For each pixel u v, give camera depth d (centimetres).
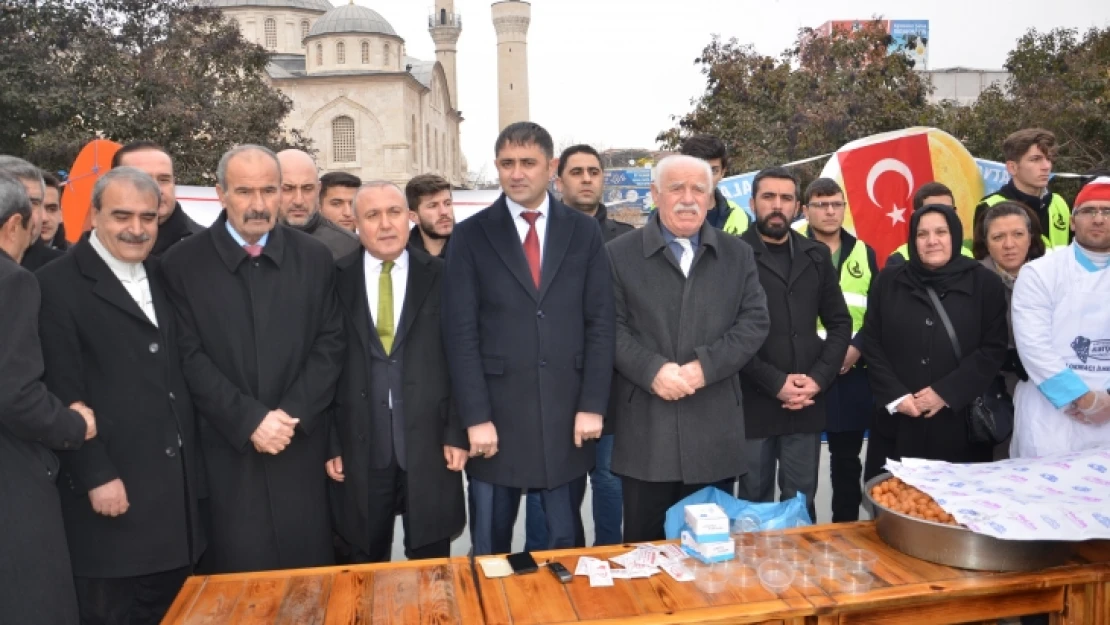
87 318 268
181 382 283
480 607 227
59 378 264
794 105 1719
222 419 276
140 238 269
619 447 319
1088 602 242
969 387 319
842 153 607
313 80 5012
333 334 301
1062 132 1570
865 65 1800
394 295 313
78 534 270
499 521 311
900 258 388
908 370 335
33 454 244
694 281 310
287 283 290
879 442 365
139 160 351
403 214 307
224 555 285
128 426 271
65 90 1639
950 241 329
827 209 406
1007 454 372
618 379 323
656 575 244
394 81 5009
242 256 285
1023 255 359
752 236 360
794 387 343
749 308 315
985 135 1650
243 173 278
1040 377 305
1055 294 307
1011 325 331
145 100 1816
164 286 286
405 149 5053
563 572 241
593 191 420
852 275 415
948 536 241
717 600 227
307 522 292
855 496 414
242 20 5472
